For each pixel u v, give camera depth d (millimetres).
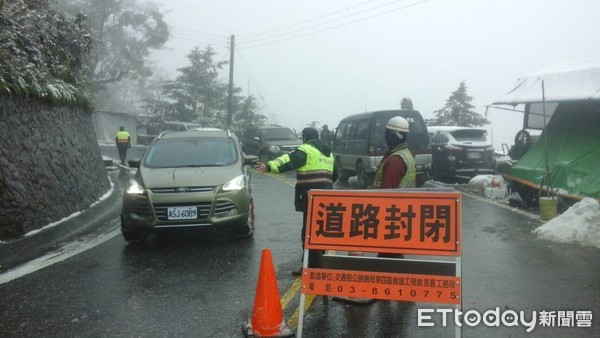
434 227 4203
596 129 10672
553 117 12172
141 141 38031
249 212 8477
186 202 7820
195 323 4938
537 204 11305
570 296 5555
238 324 4906
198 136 9656
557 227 8273
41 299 5645
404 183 5316
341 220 4398
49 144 9969
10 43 9781
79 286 6090
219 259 7266
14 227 7996
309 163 6320
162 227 7820
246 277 6383
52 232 8664
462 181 16859
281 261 7125
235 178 8250
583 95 10195
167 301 5543
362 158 14664
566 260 6941
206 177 8117
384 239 4281
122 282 6230
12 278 6434
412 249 4207
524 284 5980
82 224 9953
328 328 4793
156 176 8219
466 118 38188
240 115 44656
